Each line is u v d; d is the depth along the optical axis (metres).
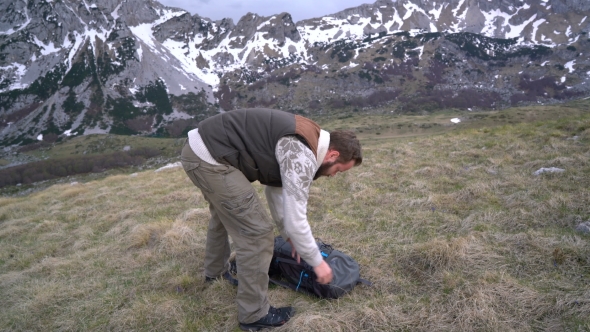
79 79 192.62
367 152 9.48
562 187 5.09
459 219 4.65
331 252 3.57
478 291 3.05
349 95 193.50
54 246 5.65
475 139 9.23
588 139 7.16
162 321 3.23
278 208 3.01
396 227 4.70
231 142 2.57
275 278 3.71
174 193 7.56
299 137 2.49
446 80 196.12
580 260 3.37
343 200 5.93
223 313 3.28
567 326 2.63
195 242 4.88
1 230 6.95
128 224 5.98
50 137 150.62
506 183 5.62
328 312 3.11
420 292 3.31
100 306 3.57
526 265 3.43
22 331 3.41
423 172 6.82
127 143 119.31
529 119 88.94
